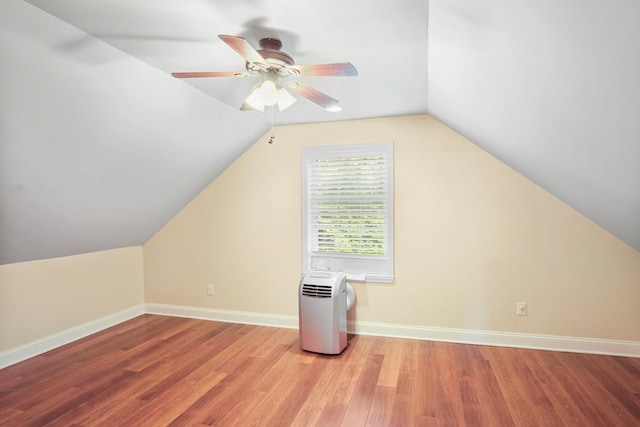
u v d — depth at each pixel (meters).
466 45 1.72
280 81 2.23
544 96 1.69
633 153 1.65
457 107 2.68
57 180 2.52
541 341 3.18
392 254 3.52
